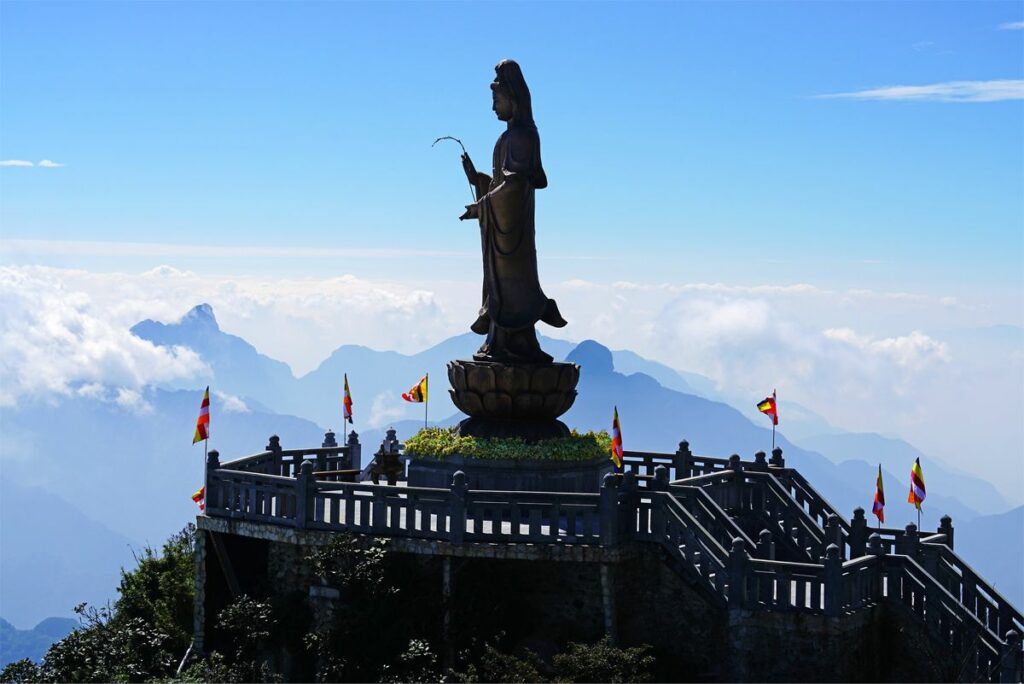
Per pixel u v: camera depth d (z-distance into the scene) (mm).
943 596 35906
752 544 37250
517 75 41875
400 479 46594
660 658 35812
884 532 40344
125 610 44406
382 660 35344
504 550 35812
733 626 35188
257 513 38625
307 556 37750
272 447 44531
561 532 35969
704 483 40875
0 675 38406
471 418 42312
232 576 39531
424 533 36406
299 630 37250
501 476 40031
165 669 38812
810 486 43281
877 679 36281
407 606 36000
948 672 35469
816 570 34562
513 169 41188
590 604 36312
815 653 34500
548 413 41750
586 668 33719
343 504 41219
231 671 36562
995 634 36688
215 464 39656
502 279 41812
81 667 38406
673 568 35906
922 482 39688
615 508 35656
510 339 41938
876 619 36312
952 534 41625
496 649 35188
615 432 38500
